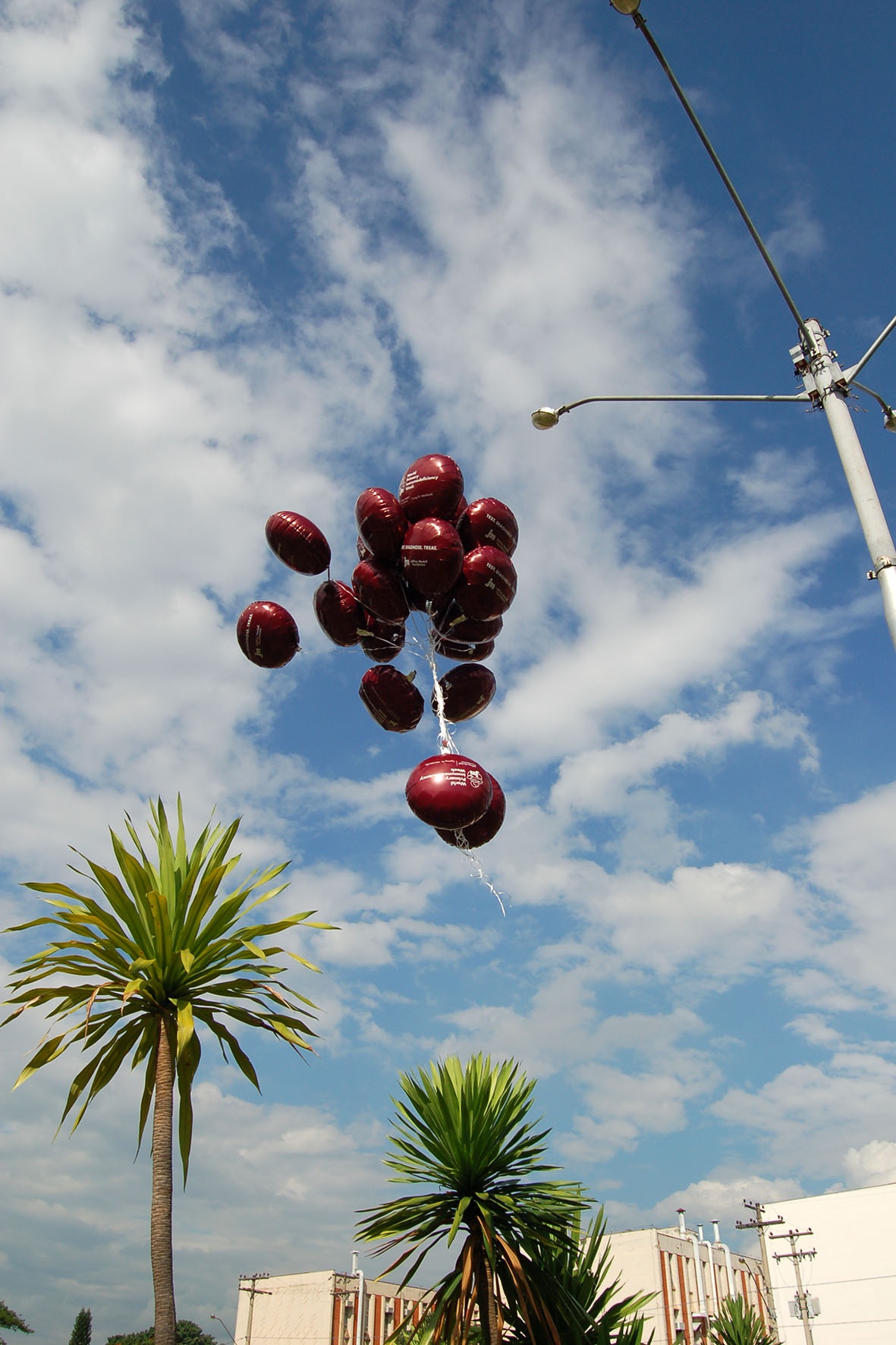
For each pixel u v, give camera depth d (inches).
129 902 284.8
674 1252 1391.5
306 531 223.5
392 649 233.6
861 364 226.2
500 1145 328.2
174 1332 243.0
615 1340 353.4
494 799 210.5
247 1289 1478.8
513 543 223.6
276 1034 290.4
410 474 217.0
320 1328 1378.0
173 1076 277.9
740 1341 740.0
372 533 215.5
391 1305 1472.7
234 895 289.9
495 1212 322.3
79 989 278.5
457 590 213.5
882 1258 1226.0
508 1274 323.3
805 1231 1285.7
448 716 227.8
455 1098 326.3
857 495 212.2
